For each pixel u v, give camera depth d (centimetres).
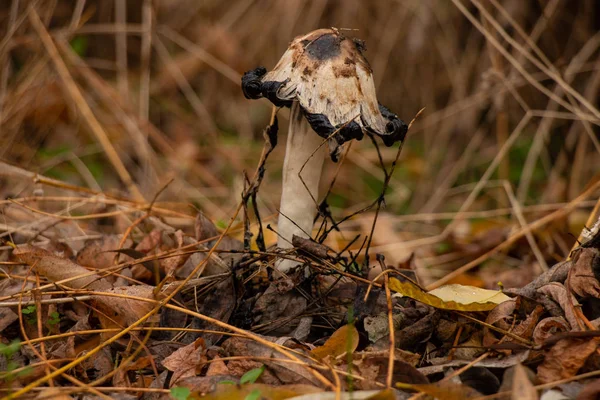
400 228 464
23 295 234
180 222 352
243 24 589
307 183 229
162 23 599
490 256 378
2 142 441
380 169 542
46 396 170
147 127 492
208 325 225
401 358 195
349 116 203
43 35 433
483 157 529
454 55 538
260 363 192
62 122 510
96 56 604
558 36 518
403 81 564
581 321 202
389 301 201
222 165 541
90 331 208
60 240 301
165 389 186
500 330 204
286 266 233
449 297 213
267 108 596
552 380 180
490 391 183
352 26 550
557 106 515
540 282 233
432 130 560
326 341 206
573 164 496
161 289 230
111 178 505
